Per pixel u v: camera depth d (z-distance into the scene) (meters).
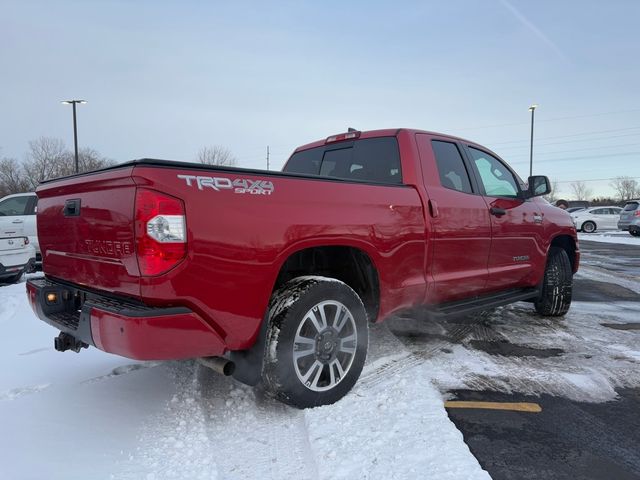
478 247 4.38
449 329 5.19
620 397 3.44
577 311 6.23
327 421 2.92
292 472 2.44
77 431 2.85
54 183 3.37
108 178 2.67
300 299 2.97
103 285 2.86
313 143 4.95
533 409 3.22
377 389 3.41
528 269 5.09
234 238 2.69
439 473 2.38
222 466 2.49
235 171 2.78
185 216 2.53
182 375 3.73
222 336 2.73
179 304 2.56
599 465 2.56
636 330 5.24
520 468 2.52
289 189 2.99
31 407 3.18
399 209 3.62
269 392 3.05
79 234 3.04
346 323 3.24
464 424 3.01
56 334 4.93
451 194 4.15
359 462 2.49
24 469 2.44
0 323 5.43
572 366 4.04
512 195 5.16
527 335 4.99
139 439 2.75
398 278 3.62
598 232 29.55
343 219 3.22
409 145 4.02
